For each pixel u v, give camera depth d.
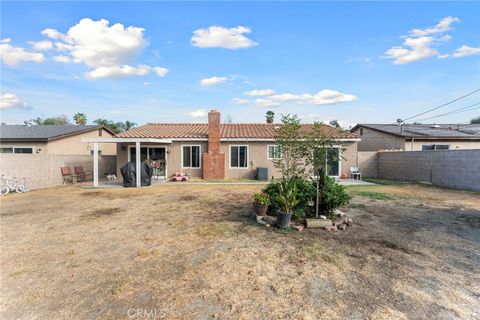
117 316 2.91
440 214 7.57
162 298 3.25
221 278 3.76
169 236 5.61
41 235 5.76
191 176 18.00
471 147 20.06
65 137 20.30
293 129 7.27
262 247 4.95
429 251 4.77
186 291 3.42
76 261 4.37
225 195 10.95
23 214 7.81
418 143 20.12
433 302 3.15
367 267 4.11
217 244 5.12
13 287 3.54
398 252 4.71
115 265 4.21
